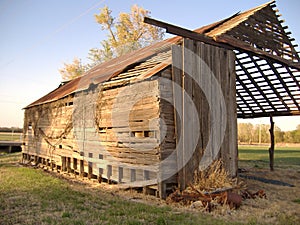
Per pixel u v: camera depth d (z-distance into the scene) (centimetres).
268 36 950
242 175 1166
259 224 519
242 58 1027
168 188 746
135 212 585
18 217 550
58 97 1344
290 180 1078
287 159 2077
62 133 1330
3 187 872
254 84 1178
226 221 529
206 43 817
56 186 910
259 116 1417
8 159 1975
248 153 2745
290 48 1021
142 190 834
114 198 741
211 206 611
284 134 5162
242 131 5947
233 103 859
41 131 1599
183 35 757
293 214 599
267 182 1020
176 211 601
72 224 502
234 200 636
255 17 921
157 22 702
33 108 1766
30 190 829
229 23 941
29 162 1719
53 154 1420
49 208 621
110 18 3250
